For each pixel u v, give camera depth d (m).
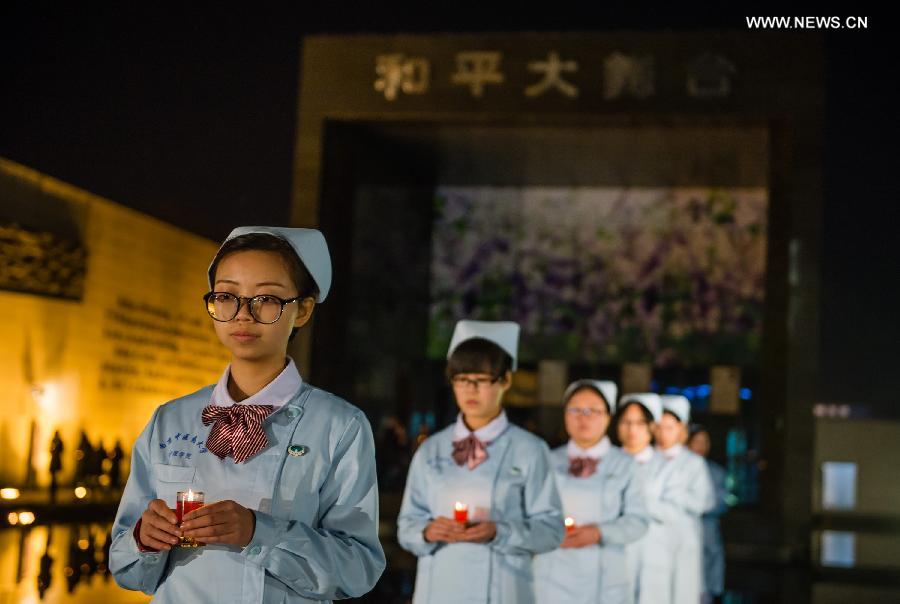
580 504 7.24
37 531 16.45
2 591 10.39
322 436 3.26
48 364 24.17
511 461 5.69
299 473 3.22
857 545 22.02
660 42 19.92
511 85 20.19
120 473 26.20
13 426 23.11
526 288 25.69
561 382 25.33
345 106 20.47
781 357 19.61
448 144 22.20
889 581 15.59
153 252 28.77
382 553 3.36
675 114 19.80
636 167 23.41
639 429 9.34
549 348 25.45
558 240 25.61
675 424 9.72
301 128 20.50
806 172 19.45
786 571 16.77
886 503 29.80
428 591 5.60
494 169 24.20
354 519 3.28
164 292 29.61
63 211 24.61
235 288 3.31
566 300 25.48
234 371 3.37
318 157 20.39
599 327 25.31
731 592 13.77
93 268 25.67
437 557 5.59
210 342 33.34
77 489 22.34
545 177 24.72
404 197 24.52
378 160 22.73
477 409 5.71
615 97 19.92
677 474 9.51
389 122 20.75
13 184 22.84
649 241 25.25
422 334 25.94
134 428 28.31
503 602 5.46
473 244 25.97
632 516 7.21
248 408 3.25
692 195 25.12
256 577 3.11
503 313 25.72
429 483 5.78
